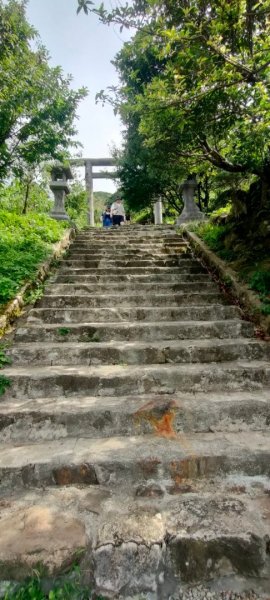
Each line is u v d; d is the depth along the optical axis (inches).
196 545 59.0
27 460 77.8
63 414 91.5
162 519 64.0
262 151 165.8
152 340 135.1
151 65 277.6
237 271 183.2
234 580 57.3
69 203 599.8
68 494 72.4
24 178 370.3
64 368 114.8
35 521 63.5
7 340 128.6
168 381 108.0
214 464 78.1
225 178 223.6
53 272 202.8
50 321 148.0
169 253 251.3
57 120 247.1
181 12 110.8
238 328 138.7
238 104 145.5
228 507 67.4
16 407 95.0
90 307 163.0
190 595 55.4
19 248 210.7
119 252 245.6
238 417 94.4
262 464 78.5
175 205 495.8
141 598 55.2
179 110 142.6
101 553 57.7
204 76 128.9
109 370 111.8
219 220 258.7
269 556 59.1
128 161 394.6
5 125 223.0
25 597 52.5
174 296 168.7
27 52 239.6
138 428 91.7
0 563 55.2
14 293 155.2
